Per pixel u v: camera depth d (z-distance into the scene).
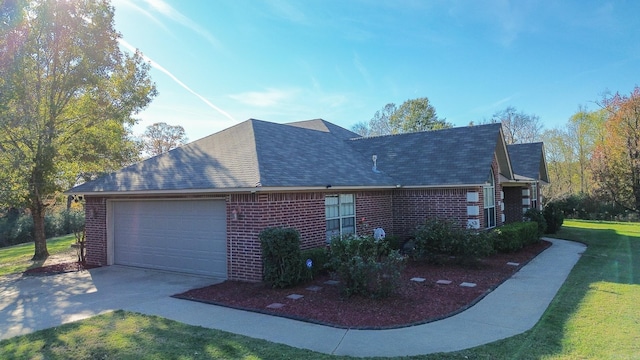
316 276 10.71
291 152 13.54
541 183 24.89
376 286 8.58
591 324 6.68
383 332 6.55
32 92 15.88
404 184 15.20
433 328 6.71
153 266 13.03
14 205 16.39
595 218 30.27
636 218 28.38
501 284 9.84
